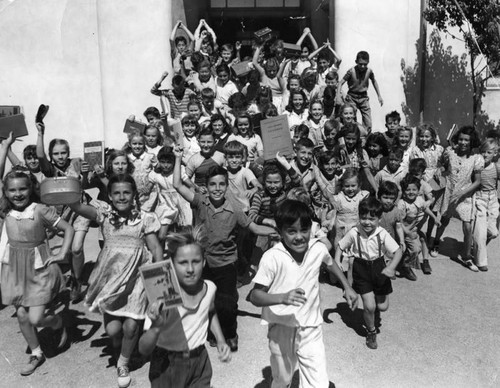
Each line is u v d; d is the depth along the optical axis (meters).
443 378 3.85
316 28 11.70
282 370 3.27
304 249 3.17
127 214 3.71
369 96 9.37
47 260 3.90
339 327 4.63
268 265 3.17
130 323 3.63
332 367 3.99
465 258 6.01
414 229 5.55
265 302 3.03
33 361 4.01
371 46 9.23
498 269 5.95
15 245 3.85
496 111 9.88
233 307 4.07
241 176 5.16
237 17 13.34
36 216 3.86
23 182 3.85
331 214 5.29
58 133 9.91
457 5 8.18
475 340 4.39
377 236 4.17
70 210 5.08
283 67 8.30
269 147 5.57
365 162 5.82
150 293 2.70
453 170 5.95
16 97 9.78
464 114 9.90
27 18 9.62
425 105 9.84
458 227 7.49
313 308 3.24
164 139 6.60
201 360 2.91
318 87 8.15
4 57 9.67
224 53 9.11
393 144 6.24
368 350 4.24
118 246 3.67
